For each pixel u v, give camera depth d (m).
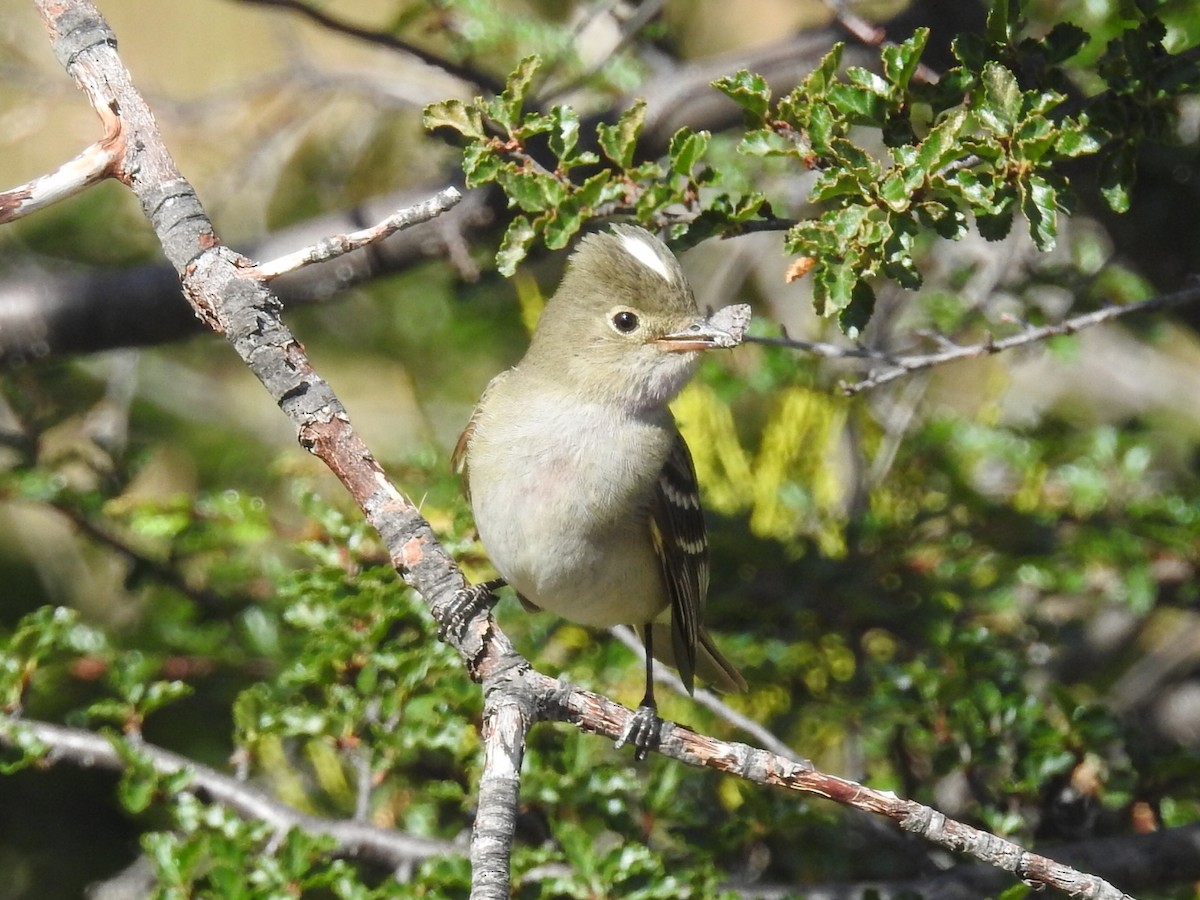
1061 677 13.68
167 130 14.98
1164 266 12.37
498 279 13.30
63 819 13.13
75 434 13.88
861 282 8.00
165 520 11.30
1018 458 12.37
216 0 17.80
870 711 10.37
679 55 15.50
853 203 7.96
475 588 7.39
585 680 10.57
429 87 14.53
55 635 9.83
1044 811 10.07
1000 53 8.23
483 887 6.13
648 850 8.83
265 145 14.90
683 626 9.62
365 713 9.66
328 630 9.78
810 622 11.72
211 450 15.53
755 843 9.66
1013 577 11.80
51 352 12.91
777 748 9.77
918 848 9.98
